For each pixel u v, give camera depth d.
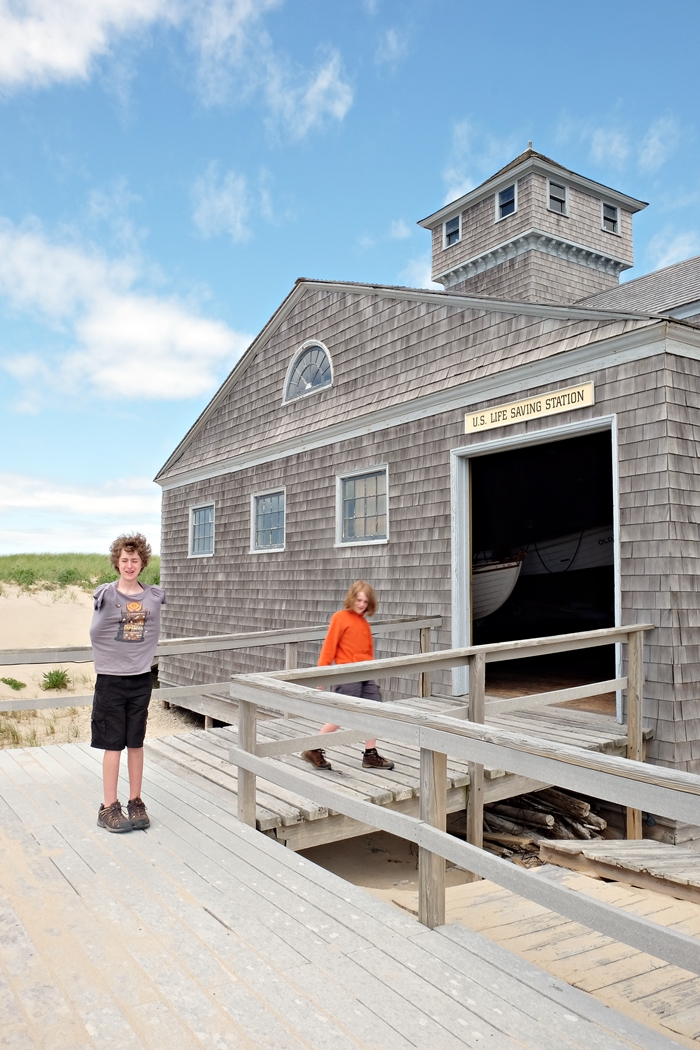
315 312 11.22
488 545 12.08
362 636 5.37
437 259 21.22
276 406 12.01
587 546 11.52
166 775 5.17
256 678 4.05
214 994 2.34
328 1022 2.20
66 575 27.64
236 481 12.81
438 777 2.91
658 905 3.98
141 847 3.67
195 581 13.91
